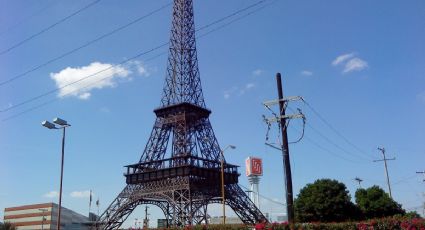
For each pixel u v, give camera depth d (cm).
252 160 17162
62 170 6288
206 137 14350
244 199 13862
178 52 15825
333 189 11806
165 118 14675
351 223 4178
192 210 11875
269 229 3919
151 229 4831
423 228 4116
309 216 11694
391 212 12644
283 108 5847
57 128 6419
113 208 13825
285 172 5578
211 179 13288
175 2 16600
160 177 13225
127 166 14438
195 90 15238
